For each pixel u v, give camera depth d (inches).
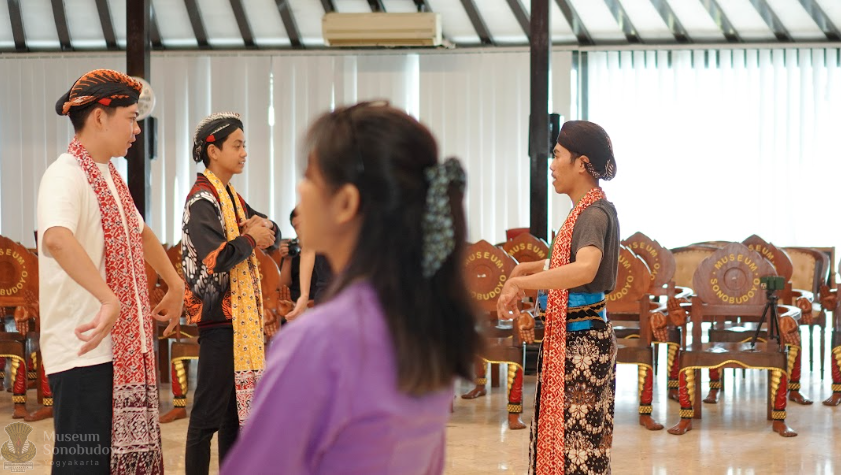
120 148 86.3
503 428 185.3
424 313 36.4
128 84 86.2
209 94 394.0
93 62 396.5
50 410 192.1
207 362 115.0
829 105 363.9
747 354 179.2
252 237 114.0
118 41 393.7
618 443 172.9
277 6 370.9
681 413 182.5
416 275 36.8
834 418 193.2
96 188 83.0
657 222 378.0
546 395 100.4
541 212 275.4
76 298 80.8
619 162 380.2
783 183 367.9
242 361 114.3
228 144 117.9
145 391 85.0
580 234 96.0
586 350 99.0
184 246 115.4
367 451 35.6
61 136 398.3
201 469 115.5
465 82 385.4
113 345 82.9
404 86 388.5
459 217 38.3
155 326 198.2
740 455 163.6
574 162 99.0
